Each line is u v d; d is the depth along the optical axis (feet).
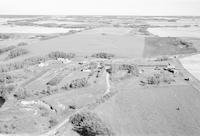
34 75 274.36
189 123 164.66
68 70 292.40
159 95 216.33
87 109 178.70
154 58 378.12
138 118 171.12
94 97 205.16
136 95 215.10
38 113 170.91
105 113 176.76
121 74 275.59
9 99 200.85
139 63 336.90
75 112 176.04
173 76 275.18
